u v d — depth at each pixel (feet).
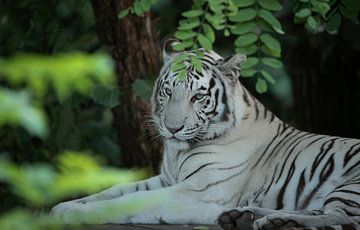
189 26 26.53
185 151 30.53
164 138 31.24
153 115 31.17
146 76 40.70
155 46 41.14
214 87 29.94
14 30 47.09
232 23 30.19
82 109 47.32
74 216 10.52
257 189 29.68
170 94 29.86
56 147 44.04
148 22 40.98
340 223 23.91
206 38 26.55
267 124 31.04
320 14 30.66
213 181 29.63
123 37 40.65
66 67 9.08
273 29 28.81
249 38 28.43
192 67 29.68
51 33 46.42
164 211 28.71
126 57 40.75
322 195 28.25
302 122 50.06
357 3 30.78
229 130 30.25
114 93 39.32
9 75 9.24
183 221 28.94
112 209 9.98
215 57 31.01
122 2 40.16
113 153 47.91
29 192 8.99
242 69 29.58
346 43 46.57
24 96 9.16
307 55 47.98
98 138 48.01
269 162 29.99
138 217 28.55
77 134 44.06
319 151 29.14
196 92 29.55
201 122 29.73
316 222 23.57
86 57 9.44
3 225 9.07
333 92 49.19
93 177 9.23
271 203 29.19
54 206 29.01
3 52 47.11
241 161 29.99
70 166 9.25
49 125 43.14
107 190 31.71
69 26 49.21
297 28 45.06
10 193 40.70
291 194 28.89
